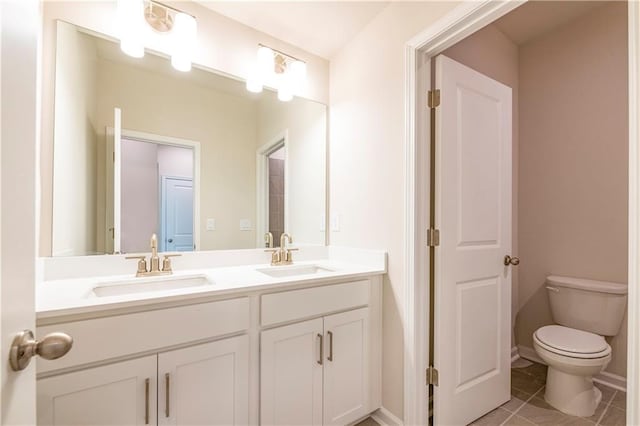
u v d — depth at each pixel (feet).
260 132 6.12
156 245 4.73
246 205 5.97
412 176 4.78
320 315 4.51
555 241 7.25
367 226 5.73
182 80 5.32
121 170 4.76
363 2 5.20
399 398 4.96
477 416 5.28
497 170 5.74
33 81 1.82
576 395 5.40
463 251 5.15
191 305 3.43
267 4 5.27
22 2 1.66
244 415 3.80
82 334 2.85
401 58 5.01
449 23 4.25
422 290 4.81
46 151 4.07
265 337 3.97
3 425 1.42
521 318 7.80
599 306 6.14
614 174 6.39
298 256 6.46
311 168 6.65
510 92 6.00
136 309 3.11
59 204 4.18
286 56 6.15
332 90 6.81
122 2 4.43
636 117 2.58
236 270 5.25
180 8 5.13
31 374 1.80
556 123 7.27
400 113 5.02
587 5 6.48
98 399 2.91
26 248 1.71
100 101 4.58
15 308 1.56
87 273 4.38
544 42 7.48
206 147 5.57
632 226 2.59
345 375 4.80
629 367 2.61
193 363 3.44
